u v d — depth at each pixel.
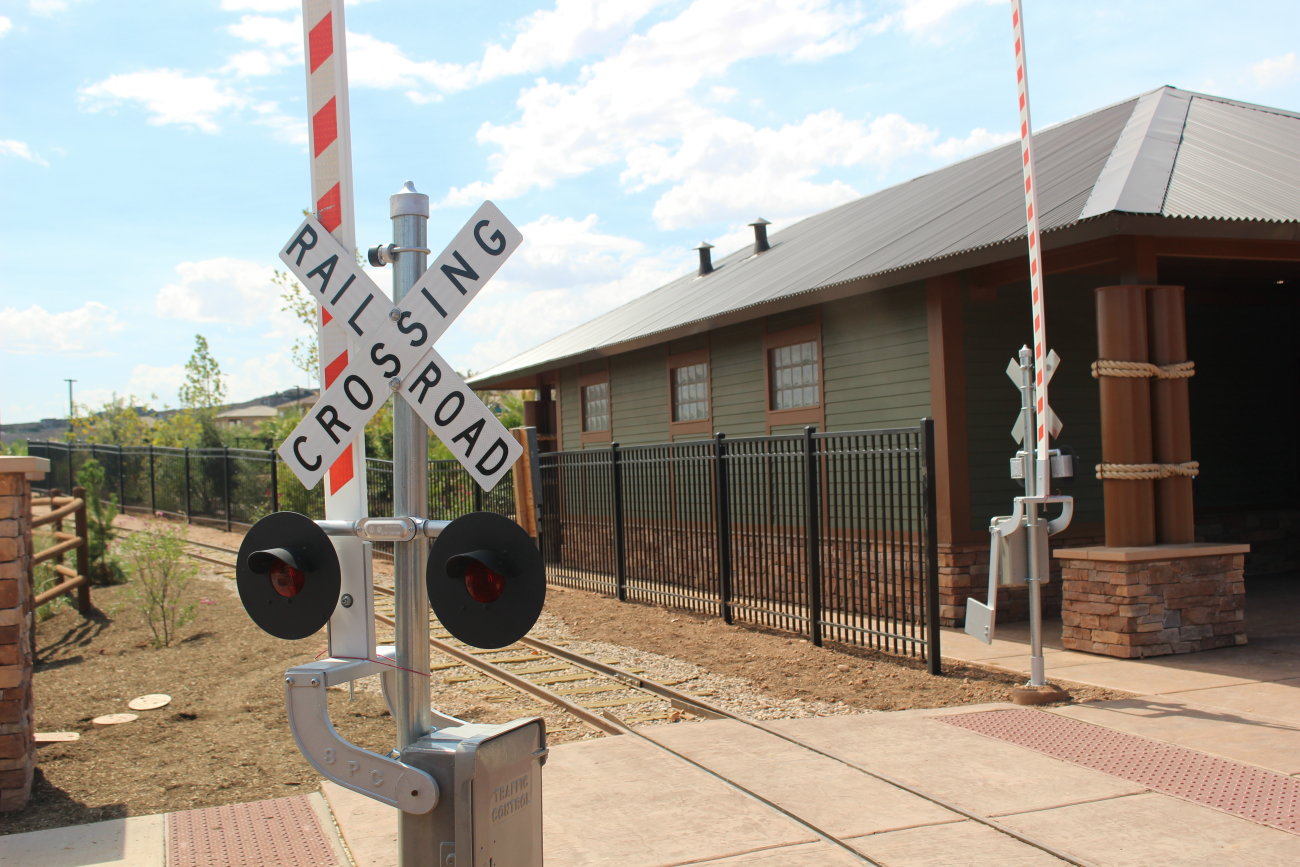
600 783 5.30
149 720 6.84
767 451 10.10
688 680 8.02
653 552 12.31
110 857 4.40
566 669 8.74
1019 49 7.26
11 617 5.09
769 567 10.12
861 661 8.45
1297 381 14.45
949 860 4.23
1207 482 13.88
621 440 17.59
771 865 4.21
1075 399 11.19
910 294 10.99
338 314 3.56
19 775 5.09
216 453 22.69
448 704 7.48
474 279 3.36
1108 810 4.77
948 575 10.36
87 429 34.59
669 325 14.52
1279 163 10.04
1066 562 8.85
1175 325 8.68
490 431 3.30
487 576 3.11
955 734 6.12
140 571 10.14
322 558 3.36
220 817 4.91
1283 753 5.62
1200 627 8.55
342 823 4.77
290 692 3.28
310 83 3.85
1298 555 13.97
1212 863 4.15
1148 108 11.54
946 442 10.41
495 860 3.11
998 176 12.47
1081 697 7.07
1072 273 11.16
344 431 3.51
